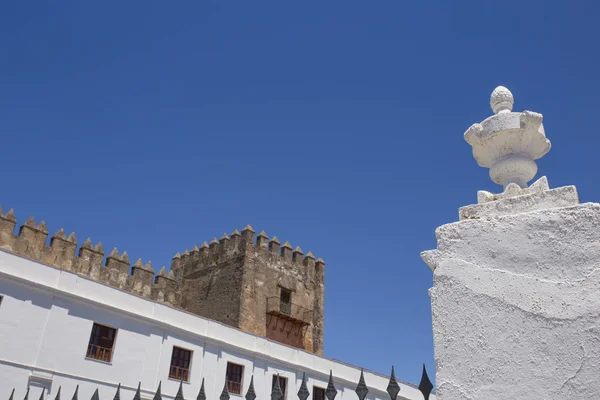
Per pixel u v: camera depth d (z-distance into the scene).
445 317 2.76
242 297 37.69
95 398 3.88
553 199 2.80
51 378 21.66
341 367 33.12
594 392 2.30
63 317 22.91
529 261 2.68
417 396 31.59
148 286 36.78
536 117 3.03
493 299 2.67
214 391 27.22
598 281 2.48
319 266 45.00
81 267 32.19
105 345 24.06
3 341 20.78
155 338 25.80
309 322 41.62
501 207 2.93
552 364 2.42
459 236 2.92
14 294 21.69
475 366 2.57
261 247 40.75
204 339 27.72
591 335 2.40
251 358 29.44
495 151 3.18
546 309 2.53
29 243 29.84
